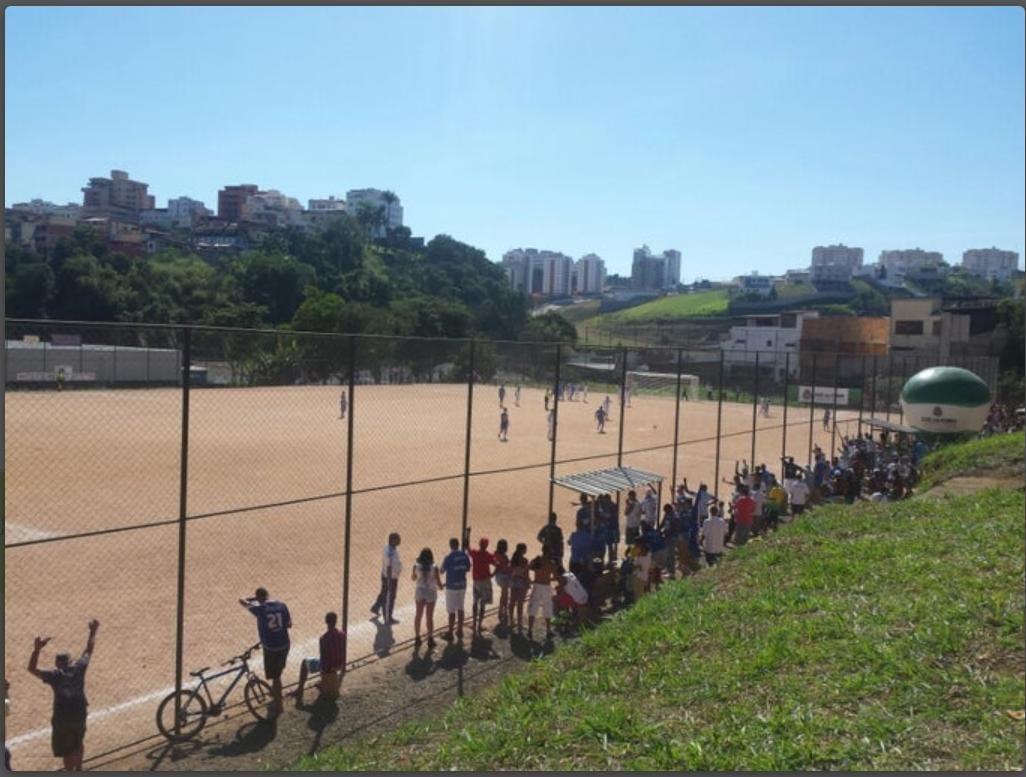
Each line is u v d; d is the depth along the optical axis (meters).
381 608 14.19
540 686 9.22
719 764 6.07
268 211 176.75
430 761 7.47
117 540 17.16
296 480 24.91
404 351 53.59
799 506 22.98
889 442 36.56
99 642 11.85
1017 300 67.38
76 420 35.75
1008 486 21.89
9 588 13.79
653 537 16.78
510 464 29.78
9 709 9.89
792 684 7.38
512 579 14.02
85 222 120.50
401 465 28.47
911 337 77.69
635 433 41.94
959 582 9.45
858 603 9.35
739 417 53.44
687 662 8.68
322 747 9.55
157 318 67.25
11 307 63.81
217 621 12.93
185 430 9.92
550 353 78.38
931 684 6.95
